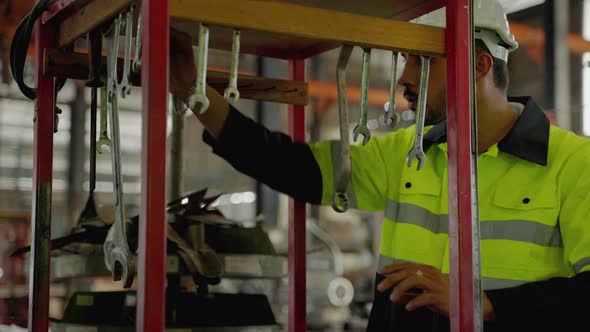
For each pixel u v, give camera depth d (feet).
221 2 3.39
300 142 5.68
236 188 19.16
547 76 11.60
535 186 5.05
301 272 5.62
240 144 5.22
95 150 4.73
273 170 5.44
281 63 15.85
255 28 3.49
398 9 4.39
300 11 3.59
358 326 13.61
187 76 4.77
